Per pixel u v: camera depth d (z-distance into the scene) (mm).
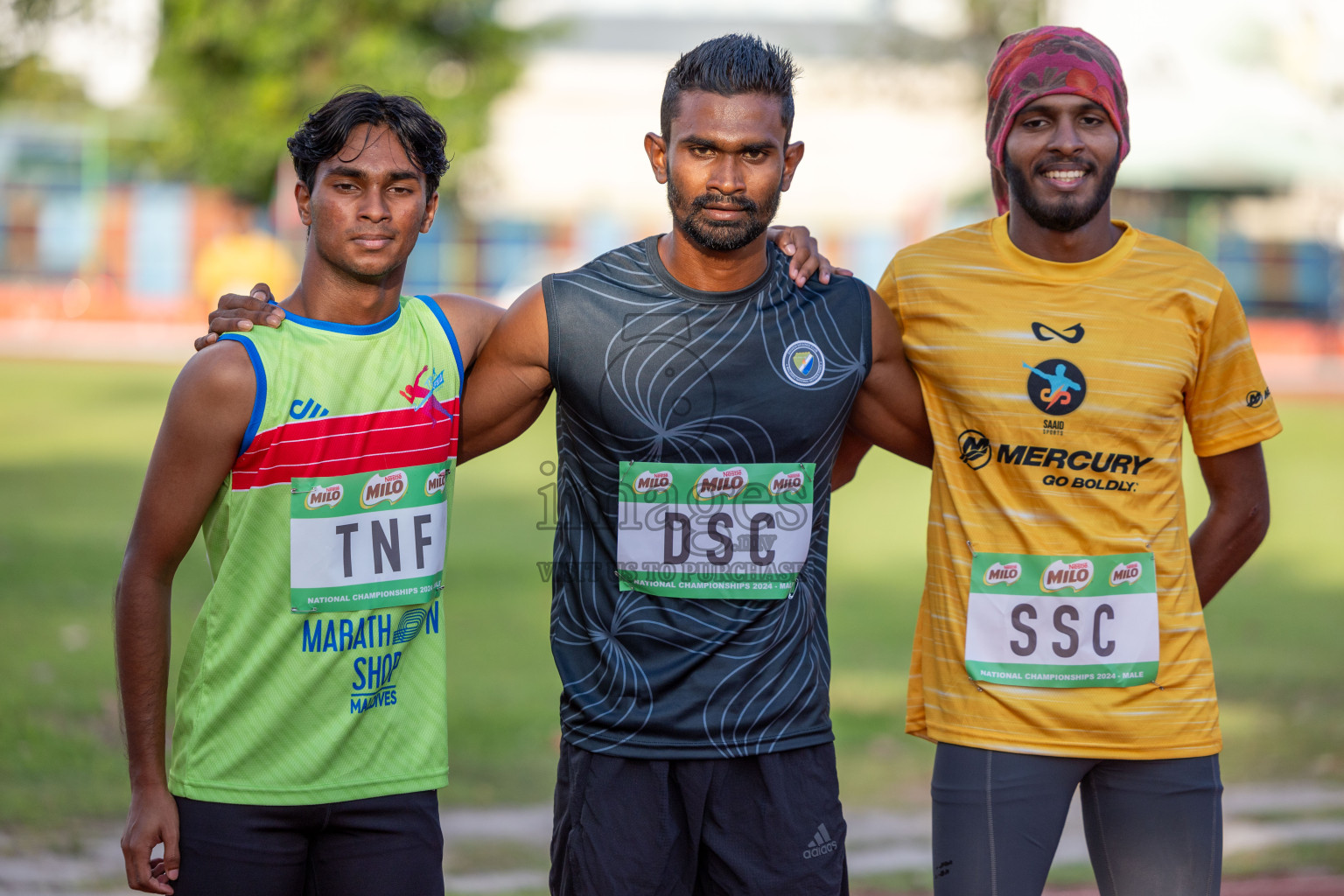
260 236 40906
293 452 3238
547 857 5512
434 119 3367
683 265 3494
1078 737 3490
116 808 5793
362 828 3314
